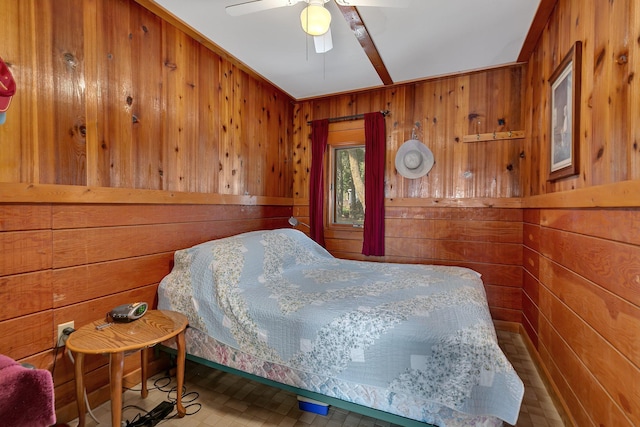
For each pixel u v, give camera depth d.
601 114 1.37
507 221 2.87
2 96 1.25
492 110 2.90
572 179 1.70
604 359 1.31
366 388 1.40
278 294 1.81
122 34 1.89
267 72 2.99
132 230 1.95
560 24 1.90
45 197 1.52
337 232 3.55
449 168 3.06
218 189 2.66
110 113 1.83
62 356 1.62
